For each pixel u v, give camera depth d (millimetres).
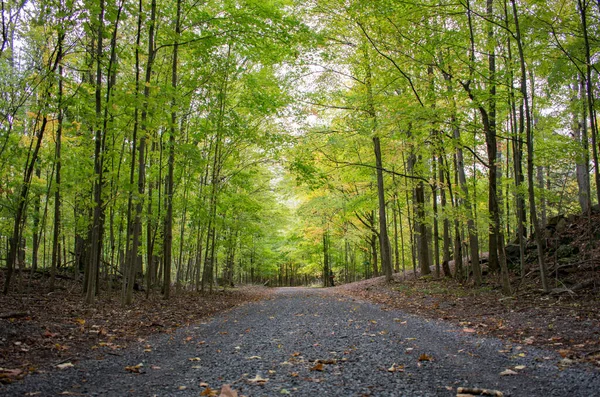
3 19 7102
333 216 22797
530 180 9289
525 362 4492
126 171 10617
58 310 7531
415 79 11945
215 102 12883
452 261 19984
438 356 4820
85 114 7914
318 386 3588
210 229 16078
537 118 12586
